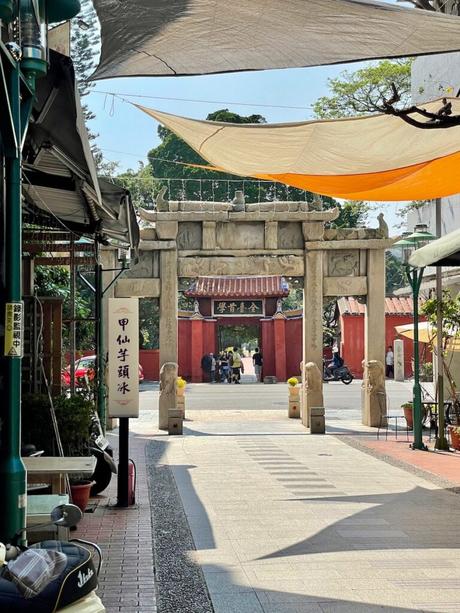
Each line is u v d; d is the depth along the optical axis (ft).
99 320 42.73
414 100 71.00
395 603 20.77
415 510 32.76
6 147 17.06
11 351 16.84
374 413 66.69
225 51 24.99
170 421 61.21
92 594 13.66
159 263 65.41
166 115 32.83
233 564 24.66
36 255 43.78
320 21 22.68
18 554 14.11
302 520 30.91
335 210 65.82
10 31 17.48
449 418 59.72
